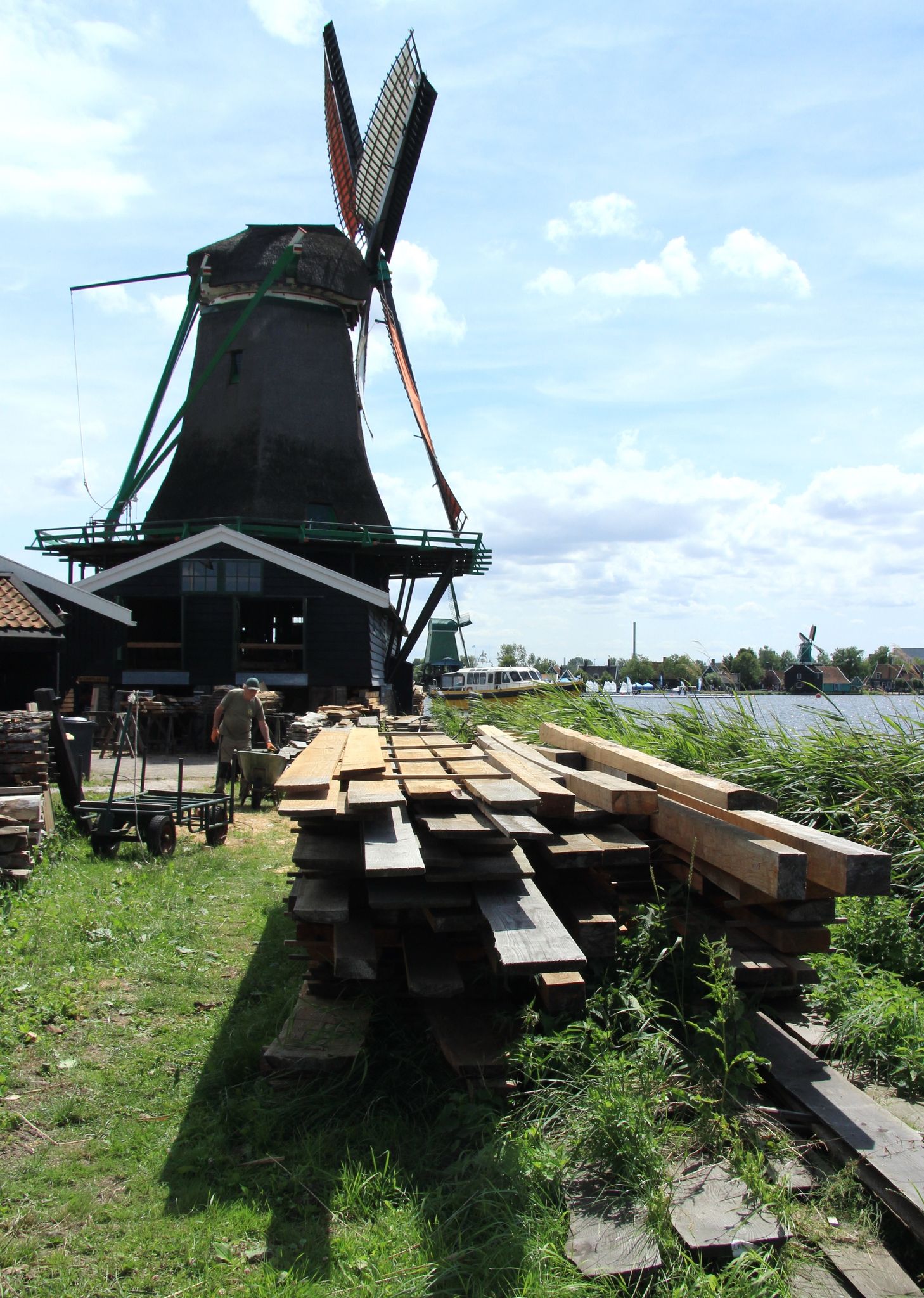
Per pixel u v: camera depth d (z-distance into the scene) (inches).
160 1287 115.8
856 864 140.3
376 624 1000.9
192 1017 197.0
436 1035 157.8
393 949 176.7
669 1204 120.6
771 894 145.4
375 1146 142.7
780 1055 155.0
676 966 167.5
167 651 1061.1
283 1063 157.3
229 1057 168.4
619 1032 157.4
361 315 1194.6
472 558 1095.0
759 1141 134.3
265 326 1088.8
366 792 169.3
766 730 332.8
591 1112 134.0
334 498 1082.7
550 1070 147.0
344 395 1124.5
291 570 887.1
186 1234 125.6
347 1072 158.1
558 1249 116.1
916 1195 119.3
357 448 1130.7
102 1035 186.9
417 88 1131.3
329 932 174.9
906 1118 144.0
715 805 179.0
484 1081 145.6
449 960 161.8
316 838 178.1
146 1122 153.8
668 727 360.8
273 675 882.8
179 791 356.2
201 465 1087.0
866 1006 165.3
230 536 877.2
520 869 159.0
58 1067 172.2
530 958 140.4
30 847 310.3
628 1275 111.4
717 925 171.2
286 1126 149.5
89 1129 152.6
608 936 162.4
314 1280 115.0
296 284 1089.4
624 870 189.2
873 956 206.8
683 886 180.1
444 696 1225.4
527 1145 132.6
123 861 333.1
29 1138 149.6
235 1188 135.5
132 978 216.8
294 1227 126.1
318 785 176.7
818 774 289.1
